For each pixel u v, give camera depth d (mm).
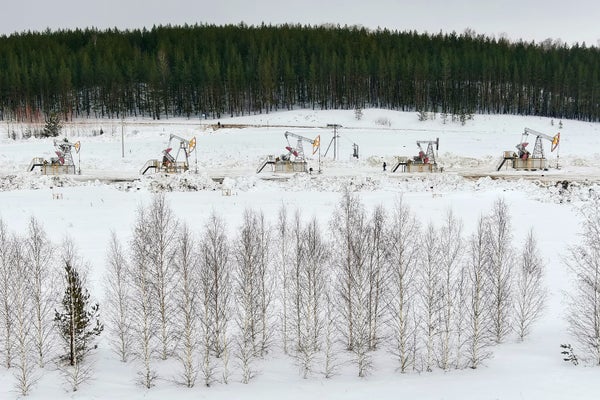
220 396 19453
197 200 47094
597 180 59500
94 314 24156
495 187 52656
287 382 20578
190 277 22719
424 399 18562
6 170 69938
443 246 25609
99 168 73562
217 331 21703
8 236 30688
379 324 22953
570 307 24969
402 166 73312
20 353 21594
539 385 18984
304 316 23391
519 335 23688
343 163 76750
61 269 26719
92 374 21109
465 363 21641
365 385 20016
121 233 35969
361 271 23203
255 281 23703
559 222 40031
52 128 96812
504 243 25453
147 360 20906
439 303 22500
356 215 34344
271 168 73375
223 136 91938
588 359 21156
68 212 41906
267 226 35531
